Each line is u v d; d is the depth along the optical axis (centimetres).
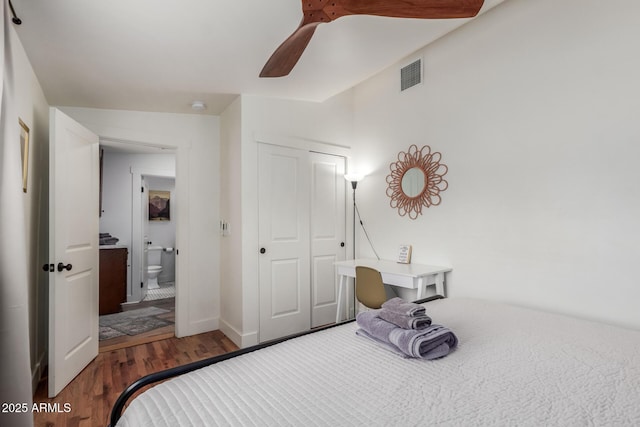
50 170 218
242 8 165
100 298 411
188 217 336
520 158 227
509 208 233
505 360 124
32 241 227
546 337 149
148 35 187
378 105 344
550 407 93
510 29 233
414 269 270
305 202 338
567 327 164
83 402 211
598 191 191
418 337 126
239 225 302
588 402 95
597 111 191
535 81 219
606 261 188
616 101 185
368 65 245
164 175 508
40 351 249
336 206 363
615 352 132
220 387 105
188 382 109
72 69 224
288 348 138
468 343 142
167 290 551
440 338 131
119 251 426
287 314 323
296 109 331
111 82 248
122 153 482
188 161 338
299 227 333
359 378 111
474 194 255
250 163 302
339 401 96
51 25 172
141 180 493
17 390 138
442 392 101
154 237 605
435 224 286
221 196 348
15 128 144
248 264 299
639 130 177
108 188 473
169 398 99
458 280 266
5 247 138
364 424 85
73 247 242
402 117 317
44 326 257
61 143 227
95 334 276
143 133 316
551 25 212
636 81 178
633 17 179
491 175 244
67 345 232
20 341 140
